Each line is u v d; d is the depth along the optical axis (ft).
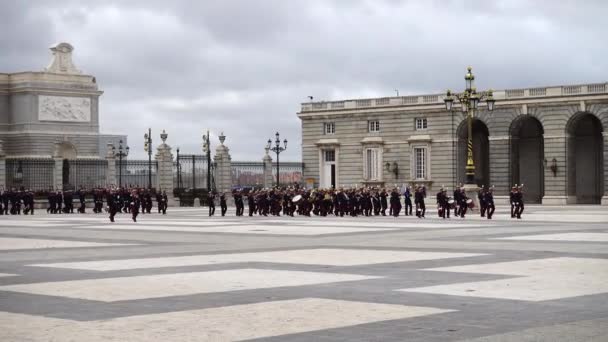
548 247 104.32
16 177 343.87
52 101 496.23
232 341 47.37
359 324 51.96
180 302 61.11
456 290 65.87
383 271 79.71
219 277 76.02
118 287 69.46
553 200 318.45
